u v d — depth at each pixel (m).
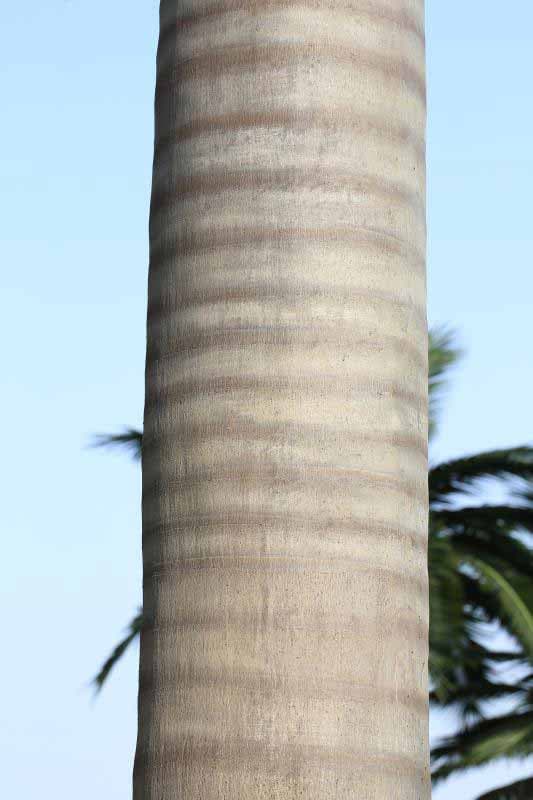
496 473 43.06
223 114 7.61
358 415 7.15
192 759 6.76
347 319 7.26
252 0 7.71
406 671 6.98
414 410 7.44
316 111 7.53
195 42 7.80
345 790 6.64
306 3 7.68
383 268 7.45
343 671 6.79
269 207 7.40
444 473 43.25
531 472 42.72
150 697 7.02
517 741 41.25
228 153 7.54
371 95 7.67
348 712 6.74
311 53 7.61
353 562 6.95
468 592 42.94
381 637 6.92
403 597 7.07
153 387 7.48
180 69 7.83
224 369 7.21
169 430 7.30
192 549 7.05
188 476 7.16
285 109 7.53
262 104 7.56
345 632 6.84
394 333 7.39
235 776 6.67
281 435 7.06
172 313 7.47
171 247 7.58
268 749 6.67
